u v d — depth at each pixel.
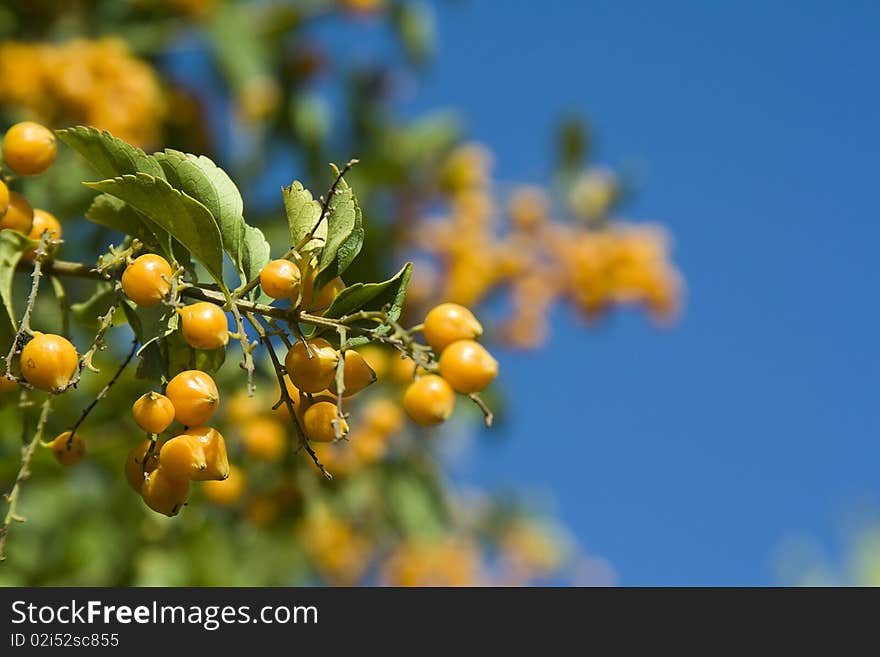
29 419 3.53
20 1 6.44
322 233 2.54
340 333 2.40
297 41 7.87
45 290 4.27
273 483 5.39
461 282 7.64
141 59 7.06
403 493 5.69
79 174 4.73
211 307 2.35
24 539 4.93
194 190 2.56
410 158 7.86
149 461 2.42
